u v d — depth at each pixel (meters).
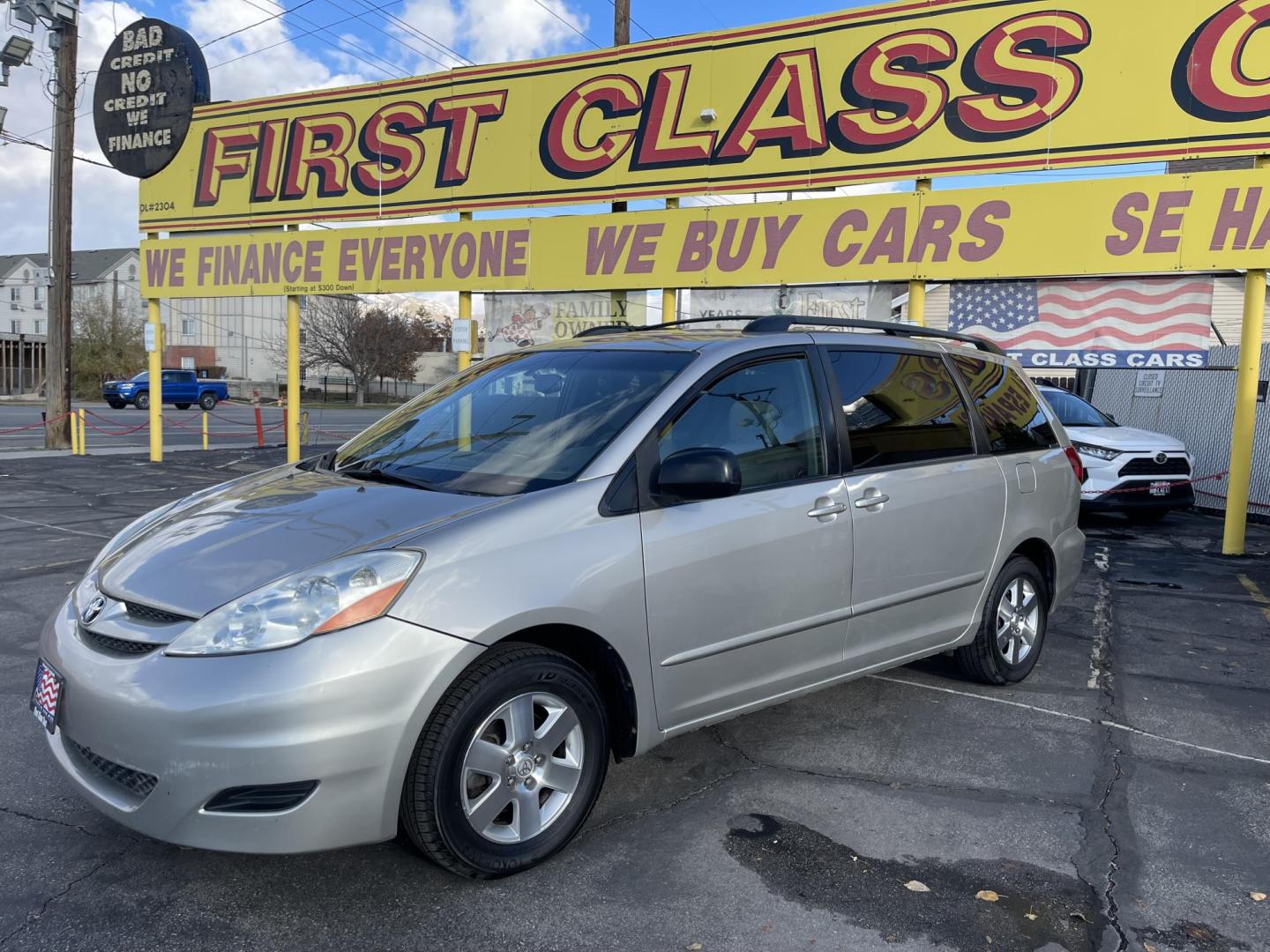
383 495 3.32
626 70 11.26
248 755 2.60
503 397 4.02
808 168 10.38
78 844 3.24
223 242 14.82
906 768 4.01
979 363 5.09
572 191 11.73
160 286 15.75
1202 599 7.30
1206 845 3.39
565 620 3.06
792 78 10.37
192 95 14.73
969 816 3.58
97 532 9.34
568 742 3.21
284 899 2.93
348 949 2.69
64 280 19.19
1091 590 7.62
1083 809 3.66
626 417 3.50
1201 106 8.77
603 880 3.08
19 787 3.65
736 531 3.56
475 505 3.13
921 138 9.84
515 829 3.07
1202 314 9.11
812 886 3.06
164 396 42.12
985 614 4.77
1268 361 11.55
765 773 3.93
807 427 3.97
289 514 3.26
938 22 9.68
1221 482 12.30
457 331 12.80
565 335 12.09
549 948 2.72
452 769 2.86
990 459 4.79
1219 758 4.20
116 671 2.77
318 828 2.68
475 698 2.89
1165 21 8.83
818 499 3.86
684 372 3.66
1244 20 8.56
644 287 11.38
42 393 57.88
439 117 12.58
